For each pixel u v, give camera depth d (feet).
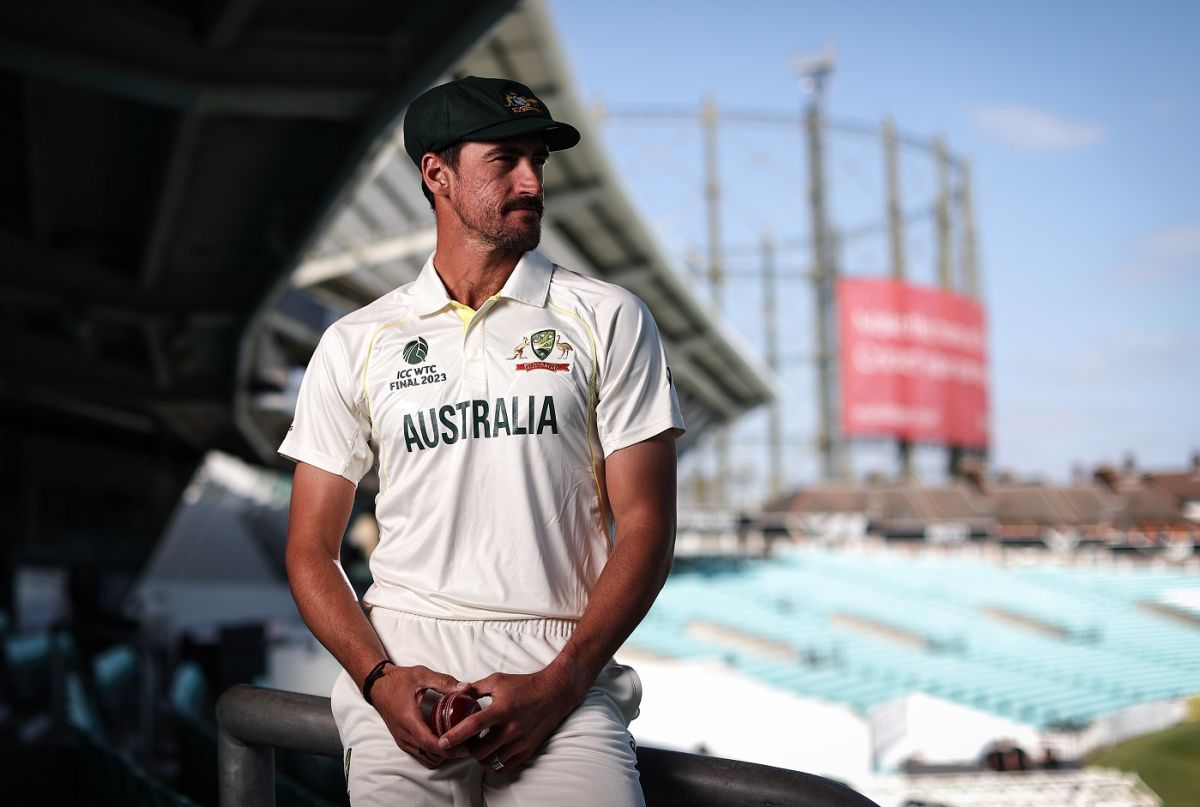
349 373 6.14
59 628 29.37
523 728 4.97
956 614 117.29
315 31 36.60
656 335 5.98
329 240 63.16
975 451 235.81
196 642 42.11
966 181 258.98
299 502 6.23
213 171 49.37
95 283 62.80
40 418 130.52
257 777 6.98
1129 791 55.06
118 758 15.96
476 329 5.88
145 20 34.99
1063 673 96.78
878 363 222.07
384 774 5.47
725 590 122.93
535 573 5.66
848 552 154.71
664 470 5.75
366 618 5.82
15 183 54.19
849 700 74.02
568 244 88.17
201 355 85.05
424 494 5.83
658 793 5.30
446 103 5.91
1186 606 124.16
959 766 60.18
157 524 142.31
